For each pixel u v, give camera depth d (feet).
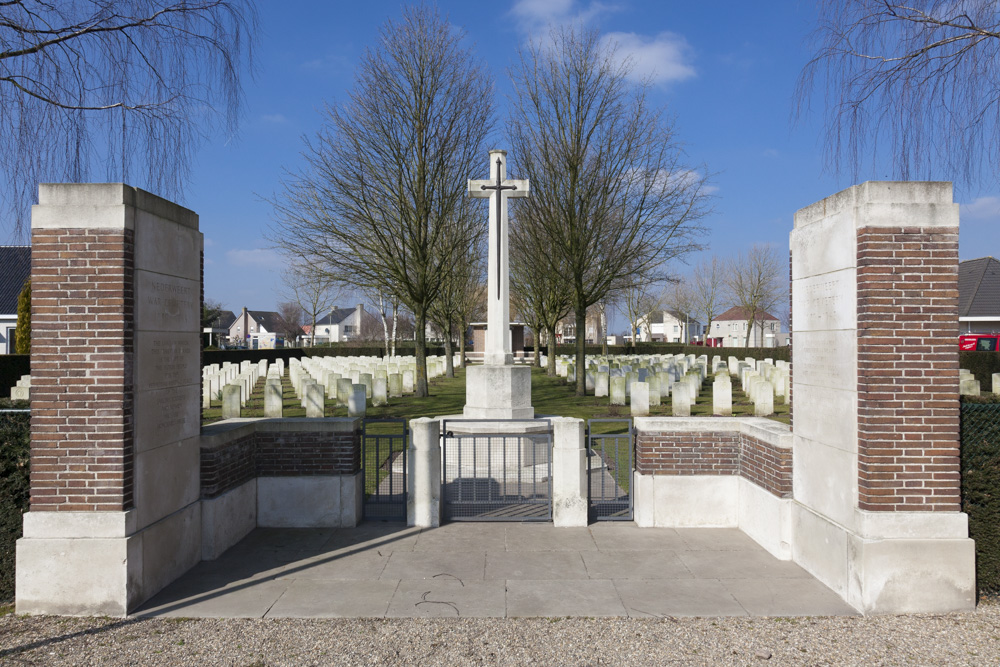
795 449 22.20
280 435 26.53
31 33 20.17
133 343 18.48
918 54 20.36
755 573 20.99
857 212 18.40
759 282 199.41
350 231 75.20
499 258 37.14
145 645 16.06
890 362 17.84
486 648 15.84
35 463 17.95
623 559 22.35
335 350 176.14
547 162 71.92
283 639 16.38
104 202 17.99
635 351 180.55
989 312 121.90
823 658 15.26
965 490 19.40
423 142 74.08
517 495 30.42
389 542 24.30
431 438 26.43
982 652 15.47
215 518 22.72
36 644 16.10
